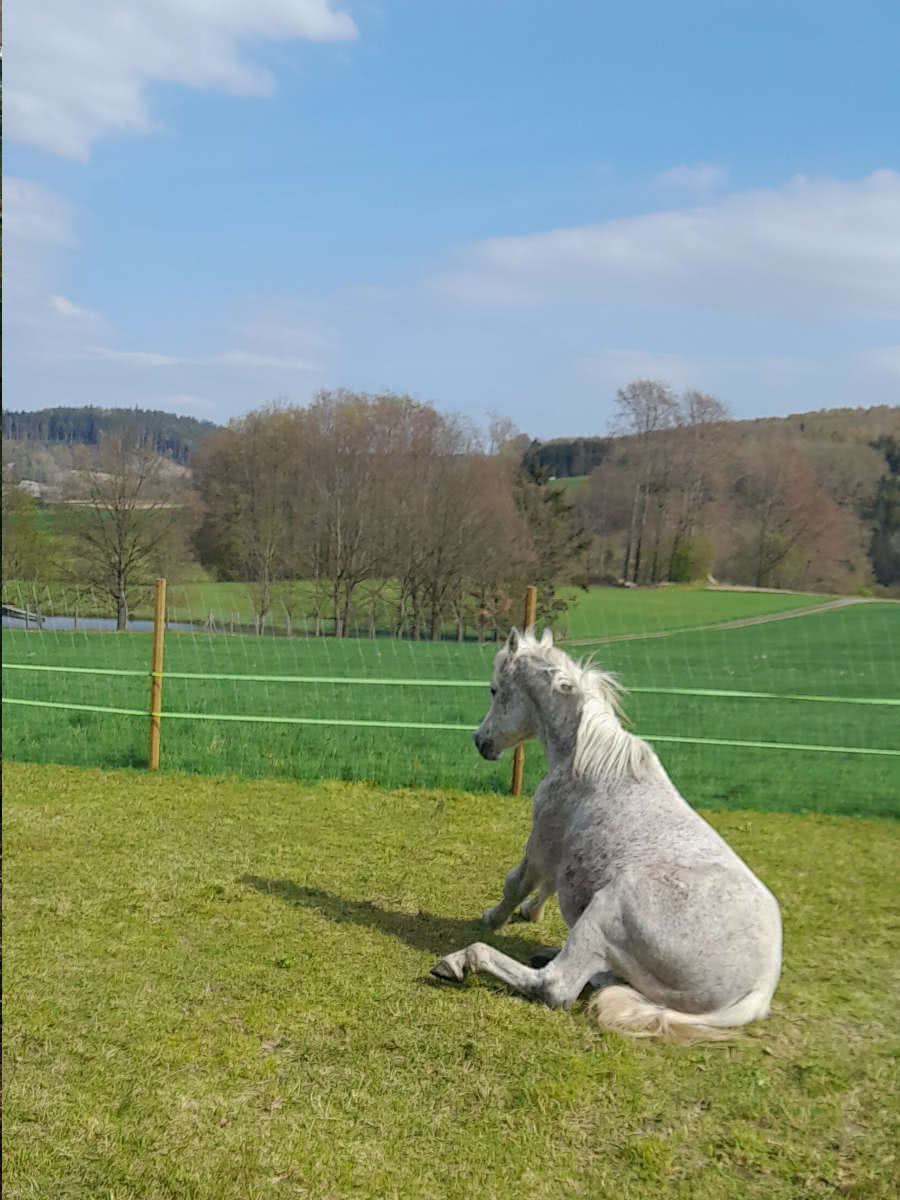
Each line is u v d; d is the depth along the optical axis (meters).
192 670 18.16
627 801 4.73
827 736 14.05
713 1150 3.35
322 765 9.70
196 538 35.31
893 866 7.10
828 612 34.06
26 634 22.27
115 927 5.28
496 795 8.88
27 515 30.64
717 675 22.39
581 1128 3.47
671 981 4.19
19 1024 4.08
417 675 18.72
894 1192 3.13
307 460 34.69
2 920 5.25
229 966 4.81
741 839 7.82
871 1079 3.84
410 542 32.31
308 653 21.47
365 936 5.32
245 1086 3.68
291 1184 3.10
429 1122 3.47
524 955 5.23
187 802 8.20
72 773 9.12
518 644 5.36
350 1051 3.97
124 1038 4.01
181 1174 3.12
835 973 4.97
